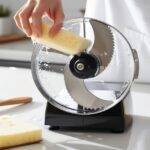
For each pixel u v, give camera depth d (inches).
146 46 58.2
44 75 40.4
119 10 59.3
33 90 53.5
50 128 40.6
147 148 36.3
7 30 93.8
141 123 42.4
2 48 78.2
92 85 40.3
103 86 40.3
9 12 96.3
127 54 39.3
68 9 93.1
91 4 62.0
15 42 86.4
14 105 47.9
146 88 55.2
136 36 58.8
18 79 58.8
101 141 38.0
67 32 37.9
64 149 36.4
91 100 39.8
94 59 38.2
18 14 39.7
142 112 45.6
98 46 38.4
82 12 86.7
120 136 39.2
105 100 39.6
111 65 40.2
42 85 40.2
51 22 38.3
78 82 40.0
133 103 48.5
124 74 39.8
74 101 40.0
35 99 50.0
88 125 40.2
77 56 38.3
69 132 40.2
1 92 52.7
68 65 39.4
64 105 40.1
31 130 37.5
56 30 37.4
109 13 60.0
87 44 37.9
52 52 39.7
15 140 36.7
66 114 40.2
